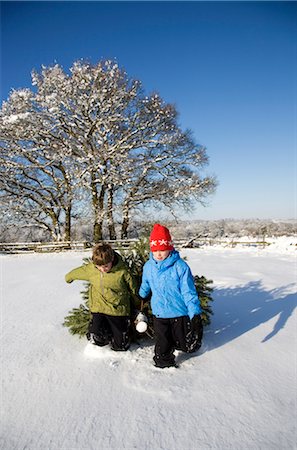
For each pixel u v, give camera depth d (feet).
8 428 6.64
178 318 9.22
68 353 10.37
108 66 70.08
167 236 9.15
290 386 8.07
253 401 7.39
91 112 70.08
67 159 67.97
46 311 15.99
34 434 6.43
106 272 9.91
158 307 9.30
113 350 10.16
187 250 60.03
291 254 49.90
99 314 9.99
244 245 70.85
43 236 85.81
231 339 11.28
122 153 71.26
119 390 7.97
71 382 8.44
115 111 71.97
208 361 9.49
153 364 9.33
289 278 24.41
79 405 7.38
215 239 79.25
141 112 74.08
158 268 9.27
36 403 7.52
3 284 25.29
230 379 8.42
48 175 74.18
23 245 65.98
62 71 69.92
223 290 19.76
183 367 9.11
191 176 76.84
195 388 7.98
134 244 12.60
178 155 76.28
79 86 68.03
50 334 12.34
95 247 9.70
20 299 19.12
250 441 6.08
